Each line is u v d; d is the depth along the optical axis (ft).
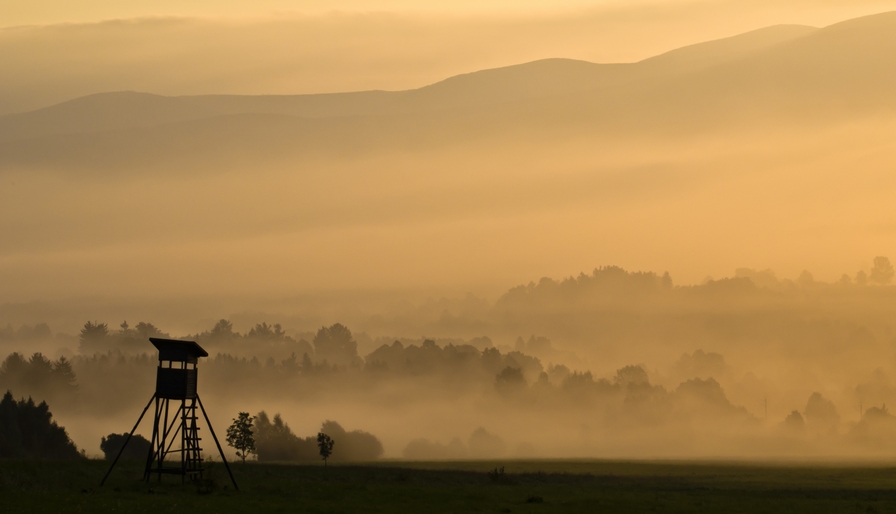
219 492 578.66
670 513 567.59
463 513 525.34
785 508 620.49
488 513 529.45
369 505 540.93
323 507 517.96
